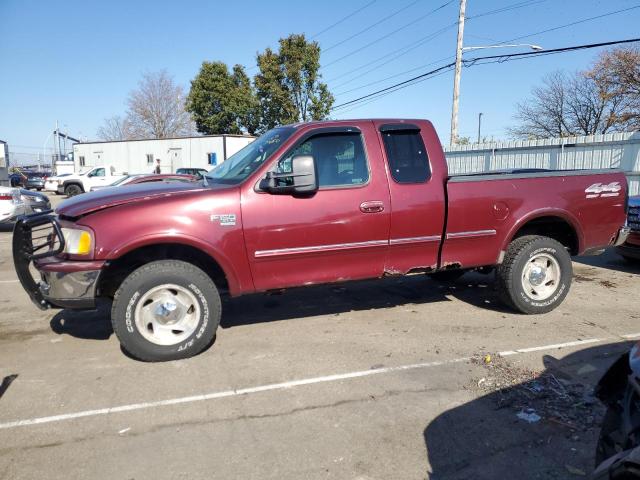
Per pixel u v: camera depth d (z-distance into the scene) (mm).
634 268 8055
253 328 5109
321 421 3295
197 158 31969
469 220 4980
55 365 4219
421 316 5449
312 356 4355
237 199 4246
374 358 4305
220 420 3316
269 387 3779
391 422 3273
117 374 4023
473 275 7414
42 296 4301
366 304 5910
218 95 41344
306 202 4426
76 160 35406
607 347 4504
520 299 5320
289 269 4500
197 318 4246
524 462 2846
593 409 3410
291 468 2803
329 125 4605
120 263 4383
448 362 4207
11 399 3619
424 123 4961
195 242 4133
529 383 3795
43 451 2982
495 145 18672
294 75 34188
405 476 2730
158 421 3311
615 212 5574
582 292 6469
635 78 33344
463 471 2770
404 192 4730
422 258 4938
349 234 4574
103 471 2791
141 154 33531
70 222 4074
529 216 5195
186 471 2783
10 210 12414
